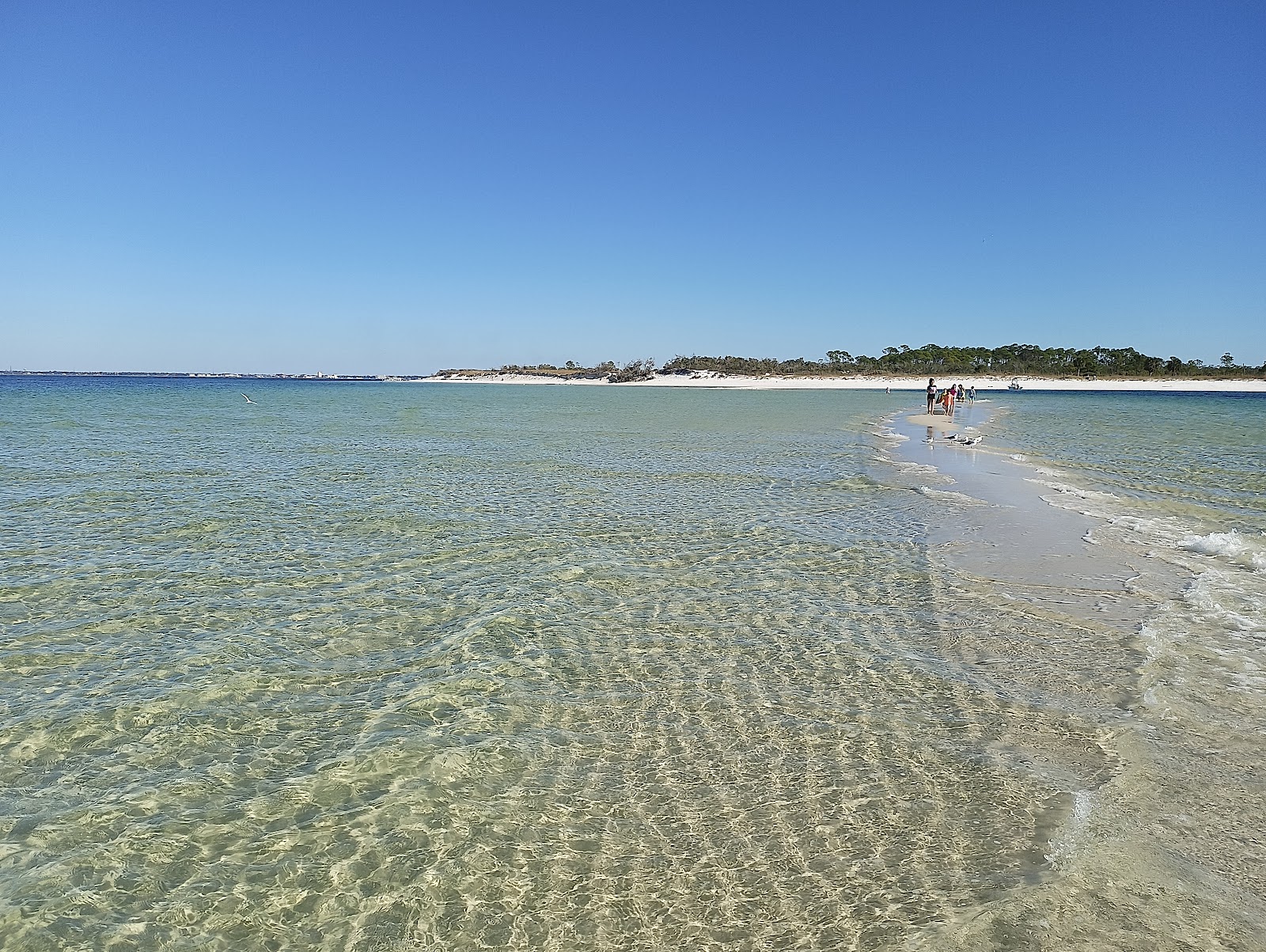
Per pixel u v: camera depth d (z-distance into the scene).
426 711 6.55
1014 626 8.62
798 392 113.19
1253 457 24.61
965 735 6.14
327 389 137.62
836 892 4.37
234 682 7.05
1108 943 3.92
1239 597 9.62
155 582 9.98
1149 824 4.92
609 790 5.43
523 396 96.81
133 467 20.16
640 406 66.56
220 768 5.65
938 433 35.53
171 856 4.69
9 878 4.46
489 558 11.37
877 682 7.16
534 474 20.06
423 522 13.72
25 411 45.47
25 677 7.12
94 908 4.25
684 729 6.29
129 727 6.22
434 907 4.29
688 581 10.34
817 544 12.42
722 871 4.56
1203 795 5.24
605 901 4.32
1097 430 36.97
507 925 4.15
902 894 4.33
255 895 4.37
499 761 5.77
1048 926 4.04
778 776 5.57
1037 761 5.72
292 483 17.97
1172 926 4.04
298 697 6.79
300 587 9.85
